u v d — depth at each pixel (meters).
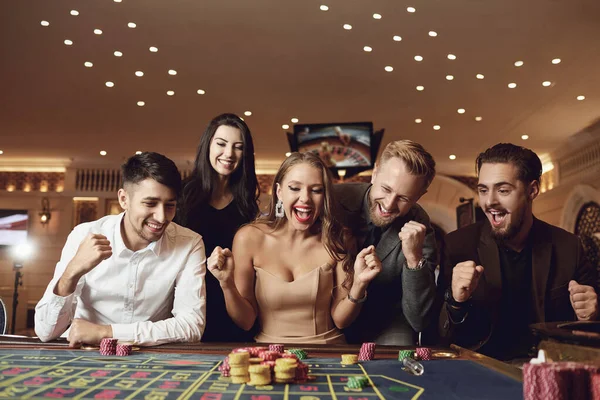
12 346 2.02
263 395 1.29
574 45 6.52
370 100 8.46
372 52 6.84
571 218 10.60
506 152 2.62
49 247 13.06
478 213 10.95
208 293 2.94
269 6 5.84
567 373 1.14
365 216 2.64
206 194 3.14
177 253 2.48
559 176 11.15
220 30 6.39
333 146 8.82
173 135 10.50
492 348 2.67
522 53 6.76
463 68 7.23
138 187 2.25
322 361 1.76
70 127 10.08
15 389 1.33
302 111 9.02
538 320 2.66
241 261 2.45
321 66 7.29
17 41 6.75
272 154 11.60
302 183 2.34
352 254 2.54
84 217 13.37
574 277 2.71
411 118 9.27
